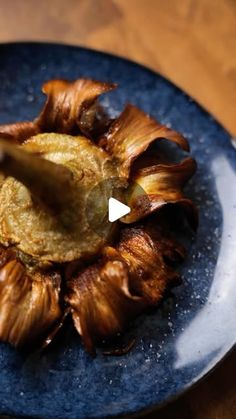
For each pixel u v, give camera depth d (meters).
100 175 0.41
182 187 0.43
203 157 0.46
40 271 0.40
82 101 0.42
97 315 0.39
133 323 0.42
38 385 0.40
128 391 0.40
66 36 0.51
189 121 0.46
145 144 0.42
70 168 0.41
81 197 0.40
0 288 0.39
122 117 0.43
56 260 0.40
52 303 0.39
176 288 0.43
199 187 0.45
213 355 0.41
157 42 0.51
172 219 0.44
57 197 0.38
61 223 0.40
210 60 0.50
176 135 0.43
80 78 0.45
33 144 0.42
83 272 0.40
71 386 0.40
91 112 0.43
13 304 0.39
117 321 0.40
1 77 0.47
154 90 0.47
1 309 0.39
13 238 0.40
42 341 0.40
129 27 0.51
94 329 0.40
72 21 0.51
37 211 0.40
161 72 0.50
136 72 0.47
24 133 0.43
